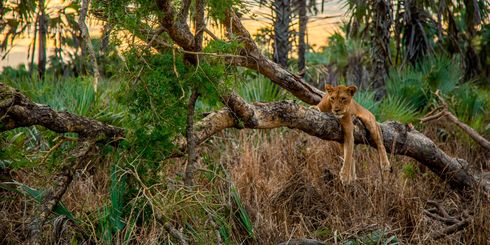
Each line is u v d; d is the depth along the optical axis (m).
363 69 16.03
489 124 10.91
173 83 5.38
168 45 5.34
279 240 5.93
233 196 5.93
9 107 5.07
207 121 5.96
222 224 5.68
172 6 5.27
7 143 6.01
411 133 7.64
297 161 7.70
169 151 5.59
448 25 14.85
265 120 6.23
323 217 6.77
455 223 6.84
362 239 5.83
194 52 5.32
